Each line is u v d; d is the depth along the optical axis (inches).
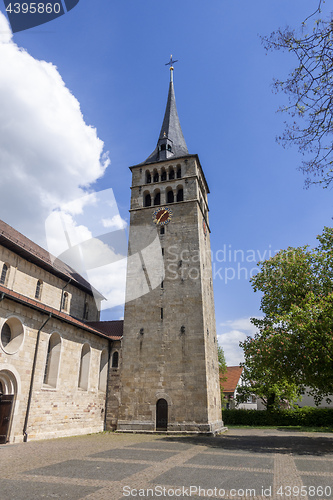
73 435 1197.7
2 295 924.0
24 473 527.5
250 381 2069.4
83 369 1363.2
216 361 1640.0
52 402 1117.7
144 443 965.2
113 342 1540.4
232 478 509.7
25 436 974.4
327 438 1158.3
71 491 422.0
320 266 1178.0
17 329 1017.5
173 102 2117.4
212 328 1637.6
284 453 783.1
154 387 1358.3
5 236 1171.3
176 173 1732.3
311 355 928.9
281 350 981.8
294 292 1198.9
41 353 1090.7
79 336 1316.4
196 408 1280.8
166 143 1849.2
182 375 1341.0
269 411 1988.2
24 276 1298.0
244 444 962.1
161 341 1417.3
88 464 609.6
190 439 1098.1
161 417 1317.7
